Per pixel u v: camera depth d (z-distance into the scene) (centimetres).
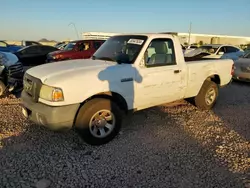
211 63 557
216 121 509
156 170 322
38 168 321
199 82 536
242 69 925
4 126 451
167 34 469
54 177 303
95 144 386
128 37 466
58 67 396
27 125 460
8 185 284
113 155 361
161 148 384
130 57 423
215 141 412
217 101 673
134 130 453
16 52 1546
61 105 343
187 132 448
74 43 1352
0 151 361
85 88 357
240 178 306
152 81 433
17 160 338
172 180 301
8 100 636
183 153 369
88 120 370
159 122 496
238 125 488
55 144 390
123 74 394
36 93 364
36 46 1602
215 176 310
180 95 500
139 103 429
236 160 348
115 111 396
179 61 481
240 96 747
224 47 1299
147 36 438
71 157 352
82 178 303
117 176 308
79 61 439
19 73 694
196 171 320
